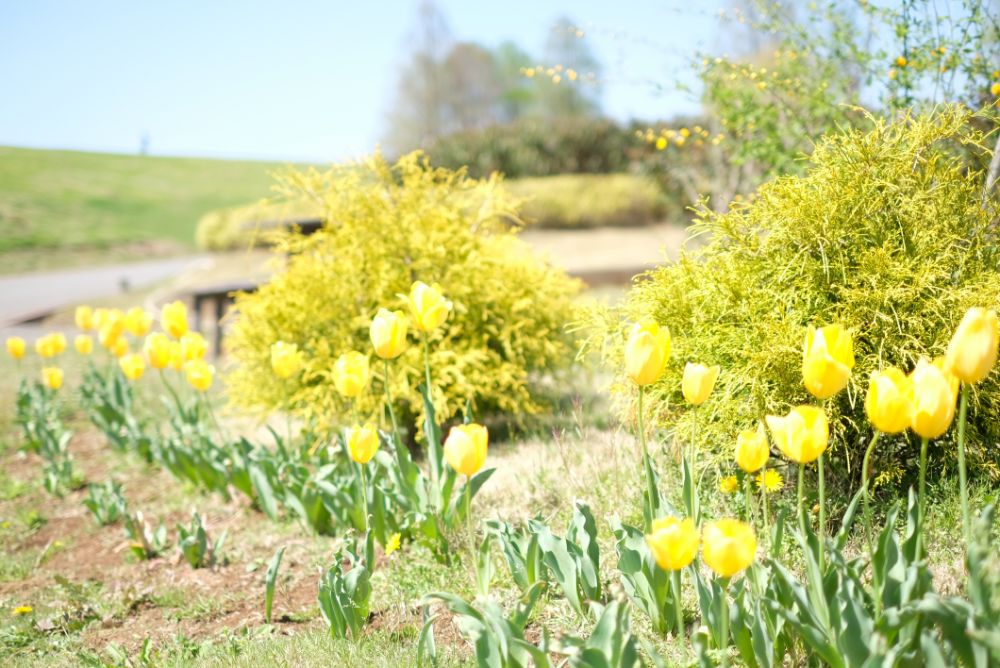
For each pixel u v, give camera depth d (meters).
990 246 3.92
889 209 3.97
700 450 4.18
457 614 3.65
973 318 2.24
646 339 2.83
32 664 3.74
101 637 4.08
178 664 3.47
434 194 6.95
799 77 6.33
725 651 2.71
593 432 6.11
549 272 7.14
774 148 6.33
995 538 3.27
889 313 3.76
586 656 2.43
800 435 2.50
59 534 5.91
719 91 6.55
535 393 7.43
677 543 2.33
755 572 2.80
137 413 9.30
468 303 6.65
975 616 2.17
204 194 65.06
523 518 4.47
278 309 6.61
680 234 23.64
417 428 6.93
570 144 30.97
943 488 3.88
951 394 2.33
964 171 4.98
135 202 58.50
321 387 6.31
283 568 4.72
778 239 4.05
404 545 4.61
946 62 5.43
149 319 7.20
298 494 5.09
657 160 13.41
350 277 6.61
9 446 8.40
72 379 11.59
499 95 66.44
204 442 6.18
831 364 2.41
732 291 4.04
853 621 2.47
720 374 4.02
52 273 34.16
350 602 3.45
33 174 62.50
